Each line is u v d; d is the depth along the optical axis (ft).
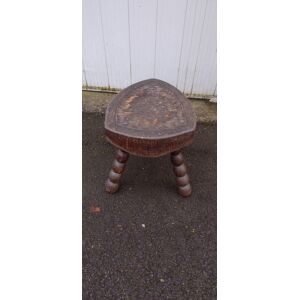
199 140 5.03
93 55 5.29
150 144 3.34
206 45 5.02
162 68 5.39
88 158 4.66
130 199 4.10
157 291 3.23
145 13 4.74
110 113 3.65
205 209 4.00
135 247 3.59
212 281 3.30
